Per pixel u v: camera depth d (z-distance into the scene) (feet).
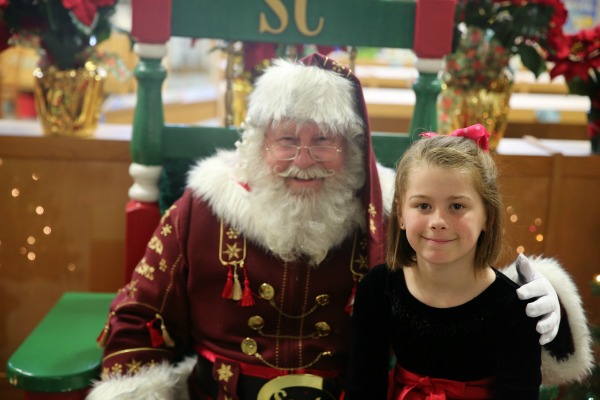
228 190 4.52
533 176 6.18
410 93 9.62
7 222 6.15
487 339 3.78
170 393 4.54
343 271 4.50
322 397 4.39
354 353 4.14
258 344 4.50
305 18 5.13
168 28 5.07
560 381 4.14
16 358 4.62
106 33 6.17
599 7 9.83
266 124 4.34
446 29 5.12
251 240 4.50
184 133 5.30
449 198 3.57
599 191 6.23
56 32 5.88
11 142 5.99
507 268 4.29
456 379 3.87
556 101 9.61
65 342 4.88
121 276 6.31
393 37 5.18
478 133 3.83
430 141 3.75
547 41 6.03
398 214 3.86
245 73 6.10
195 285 4.59
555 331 3.71
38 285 6.29
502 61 5.99
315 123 4.24
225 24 5.11
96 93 6.08
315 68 4.27
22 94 10.48
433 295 3.83
